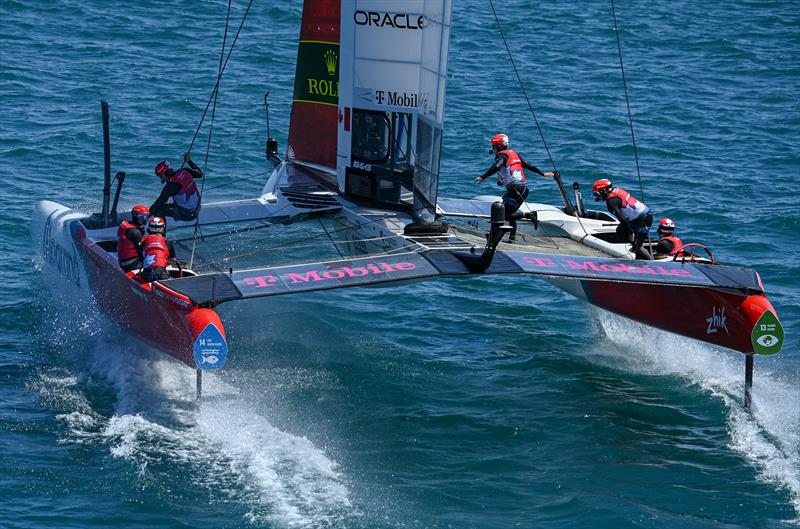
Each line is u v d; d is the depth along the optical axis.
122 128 88.00
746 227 72.81
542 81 108.44
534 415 47.31
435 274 47.19
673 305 52.03
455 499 39.47
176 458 41.62
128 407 46.44
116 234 56.75
